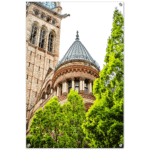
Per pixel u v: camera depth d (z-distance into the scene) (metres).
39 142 18.75
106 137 16.11
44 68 80.44
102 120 15.94
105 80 17.84
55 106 21.73
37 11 91.19
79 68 30.47
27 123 44.78
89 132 17.09
